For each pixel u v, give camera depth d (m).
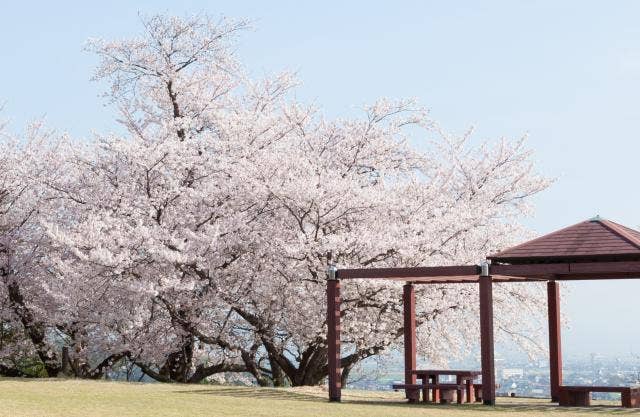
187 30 23.27
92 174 20.44
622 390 14.12
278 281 19.67
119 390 14.83
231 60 23.61
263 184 19.38
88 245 18.58
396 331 20.95
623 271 13.67
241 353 21.39
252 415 11.37
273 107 24.05
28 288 21.30
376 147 22.27
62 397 12.99
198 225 20.31
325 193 18.92
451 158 22.78
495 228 20.91
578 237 14.17
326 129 22.41
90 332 20.94
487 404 14.02
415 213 20.41
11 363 23.50
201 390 15.61
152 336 20.45
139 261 19.25
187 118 21.22
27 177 20.75
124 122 23.72
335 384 14.65
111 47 23.02
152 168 19.70
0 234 21.17
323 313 19.62
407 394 15.34
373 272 14.48
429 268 14.04
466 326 22.55
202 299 19.69
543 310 22.86
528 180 22.61
